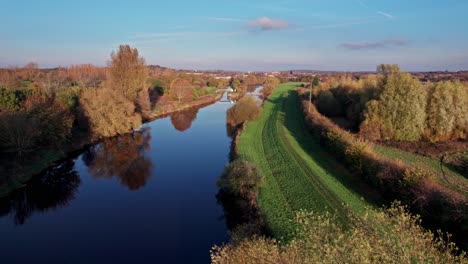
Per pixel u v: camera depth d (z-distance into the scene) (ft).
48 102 127.75
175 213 81.46
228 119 189.16
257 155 117.50
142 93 205.16
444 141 118.62
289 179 90.33
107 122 158.92
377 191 77.05
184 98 274.77
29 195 93.71
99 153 134.51
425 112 121.90
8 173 97.50
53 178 107.24
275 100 261.85
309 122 155.84
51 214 82.33
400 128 121.90
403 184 67.31
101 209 84.58
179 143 149.89
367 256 30.40
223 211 82.02
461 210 52.95
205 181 102.63
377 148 115.44
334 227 38.58
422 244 33.37
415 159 102.12
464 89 124.26
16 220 79.61
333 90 213.05
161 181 103.30
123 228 74.64
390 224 36.88
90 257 63.21
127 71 187.11
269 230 65.10
